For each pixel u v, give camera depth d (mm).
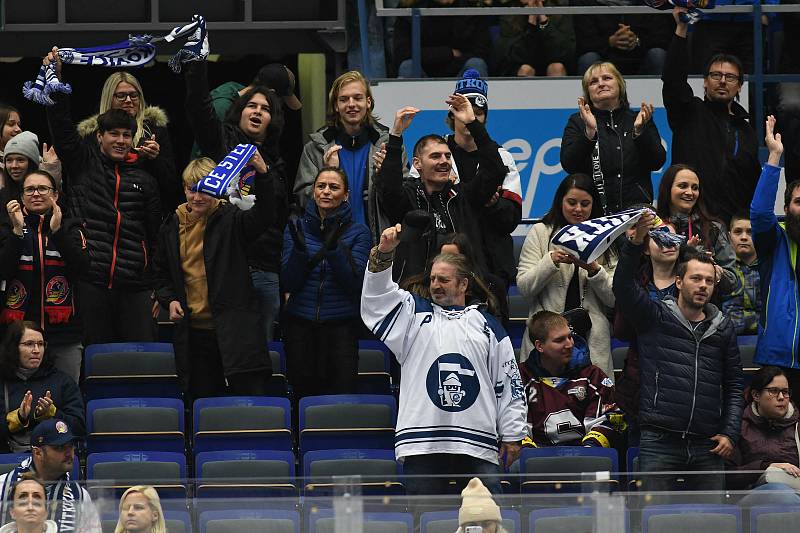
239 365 25250
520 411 21625
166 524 17562
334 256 25500
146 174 27297
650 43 34812
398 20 34125
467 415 21141
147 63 26359
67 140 26797
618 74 28156
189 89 26516
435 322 21484
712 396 22406
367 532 17484
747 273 27594
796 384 24875
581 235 21609
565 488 17953
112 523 17516
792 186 25219
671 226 25625
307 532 17625
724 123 29531
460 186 26141
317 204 25938
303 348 25766
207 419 24219
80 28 34656
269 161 27859
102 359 25812
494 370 21594
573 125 28344
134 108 28156
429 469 21109
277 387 26688
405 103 33281
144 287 27062
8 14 34469
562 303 26000
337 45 35250
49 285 25453
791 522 17828
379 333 21391
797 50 35125
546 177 33719
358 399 24750
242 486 17891
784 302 24938
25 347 23969
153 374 25984
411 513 17469
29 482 17609
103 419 24234
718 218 27688
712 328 22531
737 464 22781
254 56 38906
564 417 23516
